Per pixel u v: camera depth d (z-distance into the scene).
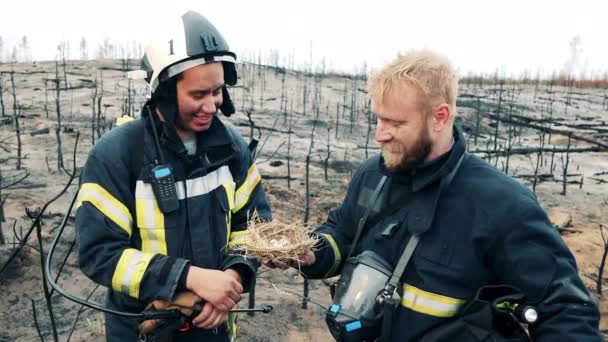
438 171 1.78
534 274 1.66
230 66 2.15
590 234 6.72
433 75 1.71
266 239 2.07
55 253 5.11
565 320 1.61
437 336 1.75
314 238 2.15
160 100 2.00
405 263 1.81
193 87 1.92
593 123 16.30
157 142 2.02
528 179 9.38
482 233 1.72
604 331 4.42
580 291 1.65
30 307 4.38
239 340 4.11
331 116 14.16
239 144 2.26
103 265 1.89
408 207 1.87
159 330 1.94
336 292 1.92
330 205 6.95
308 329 4.35
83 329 4.09
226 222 2.14
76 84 15.73
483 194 1.75
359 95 18.05
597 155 11.83
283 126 12.34
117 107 12.80
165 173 1.99
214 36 1.96
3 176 7.37
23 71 17.52
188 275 1.91
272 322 4.38
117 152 1.99
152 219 2.00
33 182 7.21
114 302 2.17
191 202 2.06
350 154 10.23
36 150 9.03
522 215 1.70
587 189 8.91
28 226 5.55
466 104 17.81
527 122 15.77
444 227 1.79
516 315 1.67
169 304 1.93
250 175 2.33
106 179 1.96
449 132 1.82
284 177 7.84
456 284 1.76
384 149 1.83
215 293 1.89
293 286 5.06
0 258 4.70
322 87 18.78
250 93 16.41
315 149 10.25
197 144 2.11
